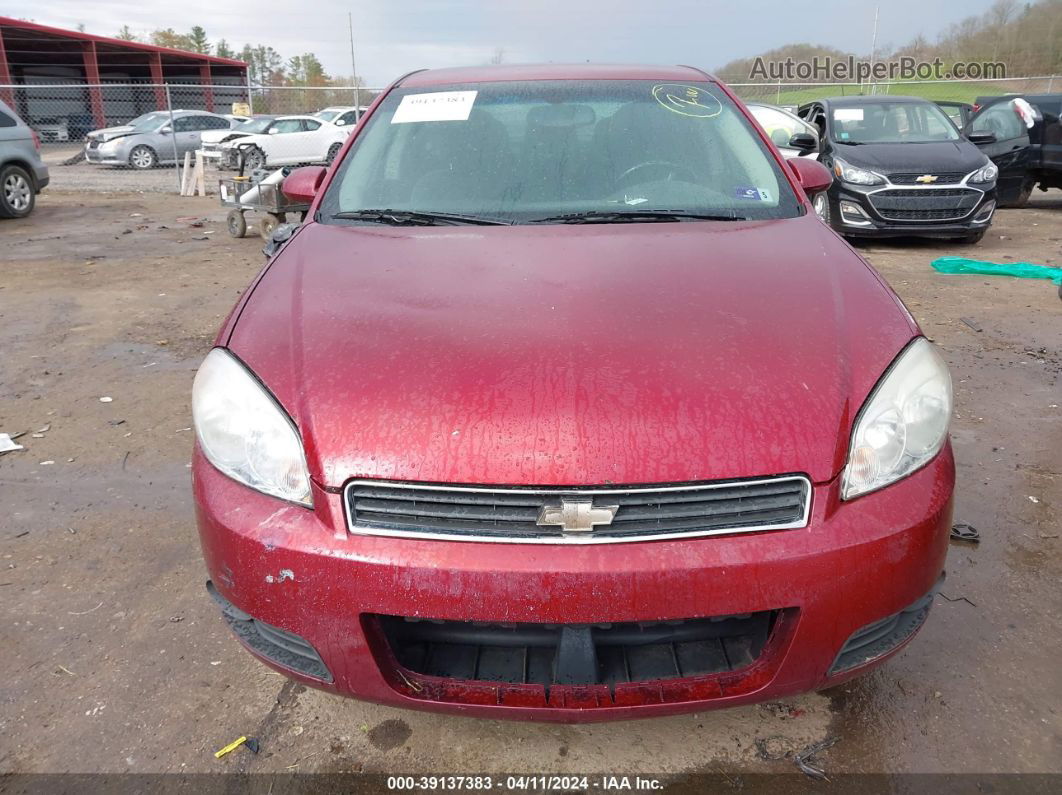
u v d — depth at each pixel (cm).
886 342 185
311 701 218
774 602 159
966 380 443
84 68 3625
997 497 317
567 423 161
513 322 189
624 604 156
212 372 188
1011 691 216
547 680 167
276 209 895
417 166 280
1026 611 249
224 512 173
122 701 219
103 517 316
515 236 242
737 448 160
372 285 211
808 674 167
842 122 899
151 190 1552
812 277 210
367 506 163
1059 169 1052
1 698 221
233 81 3969
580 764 197
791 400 167
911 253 816
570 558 156
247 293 220
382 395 170
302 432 169
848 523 162
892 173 796
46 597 265
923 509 168
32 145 1162
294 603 166
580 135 285
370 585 160
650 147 281
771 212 261
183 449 377
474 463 159
